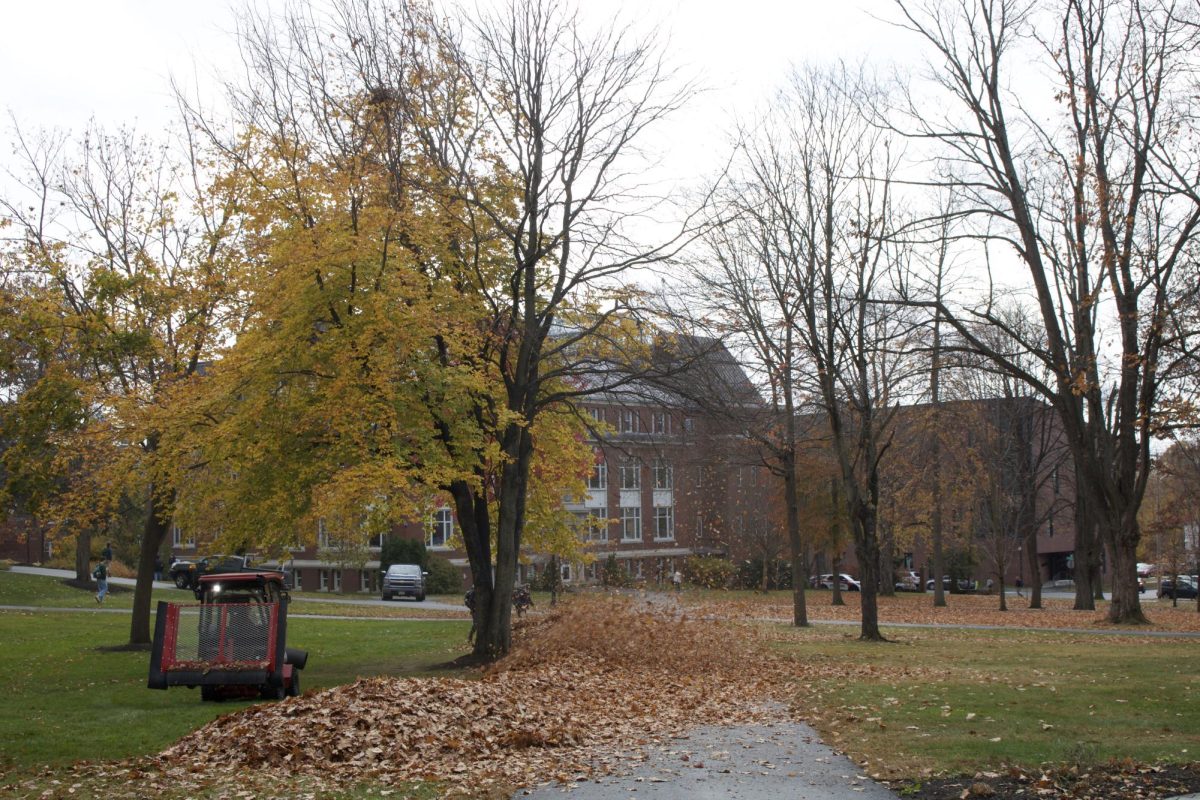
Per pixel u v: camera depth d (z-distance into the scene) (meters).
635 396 24.42
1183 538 56.38
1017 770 9.71
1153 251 25.22
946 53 26.47
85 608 40.19
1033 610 47.28
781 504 50.50
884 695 15.58
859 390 30.75
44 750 12.40
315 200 19.50
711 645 22.16
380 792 9.94
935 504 50.66
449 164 21.81
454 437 20.08
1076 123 25.83
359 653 26.56
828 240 28.77
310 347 18.56
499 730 12.98
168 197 25.73
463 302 20.22
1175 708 13.47
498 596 22.88
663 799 9.59
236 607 16.33
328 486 18.14
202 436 18.98
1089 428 33.59
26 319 16.38
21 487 16.41
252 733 12.07
